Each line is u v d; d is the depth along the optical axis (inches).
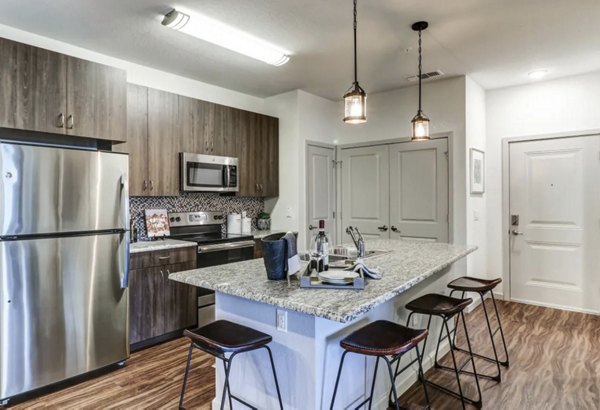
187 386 102.0
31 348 95.3
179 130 148.2
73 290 101.9
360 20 110.2
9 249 91.3
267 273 79.4
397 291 71.8
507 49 133.4
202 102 156.5
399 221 183.6
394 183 184.9
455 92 165.0
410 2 100.6
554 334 137.9
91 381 104.8
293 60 141.9
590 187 162.2
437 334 116.5
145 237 148.6
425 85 173.9
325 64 146.6
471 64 148.5
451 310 85.1
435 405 92.3
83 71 111.3
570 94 164.9
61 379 100.3
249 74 158.1
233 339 70.0
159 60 141.4
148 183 138.4
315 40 124.4
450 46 130.4
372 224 192.5
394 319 96.5
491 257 186.2
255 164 177.5
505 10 105.3
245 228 177.3
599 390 97.8
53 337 98.7
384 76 162.2
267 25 113.5
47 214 96.7
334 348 74.9
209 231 171.3
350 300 63.6
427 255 109.3
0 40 96.2
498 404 92.0
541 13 107.0
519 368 110.8
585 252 163.9
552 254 171.6
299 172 182.1
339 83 171.5
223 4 101.3
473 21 111.7
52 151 97.4
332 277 72.5
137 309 125.0
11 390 92.6
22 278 93.4
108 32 118.0
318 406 71.1
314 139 190.7
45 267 96.8
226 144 165.0
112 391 99.4
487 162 185.8
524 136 176.1
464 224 164.2
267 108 194.1
